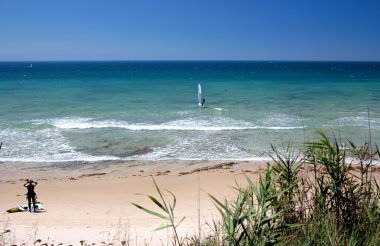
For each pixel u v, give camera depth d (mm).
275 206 3404
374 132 23406
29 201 12375
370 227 3381
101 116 31016
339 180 3713
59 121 28547
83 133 23953
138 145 21156
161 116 30875
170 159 18703
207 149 20203
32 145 21219
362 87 59000
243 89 56625
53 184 15469
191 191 14172
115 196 13945
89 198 13742
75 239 9703
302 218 3562
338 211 3580
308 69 154125
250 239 2994
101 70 142750
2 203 13297
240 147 20375
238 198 3414
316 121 27734
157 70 143875
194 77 91500
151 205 12852
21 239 9625
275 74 106562
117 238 9414
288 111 33188
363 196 3779
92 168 17594
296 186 3881
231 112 32719
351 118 29188
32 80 78375
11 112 33219
